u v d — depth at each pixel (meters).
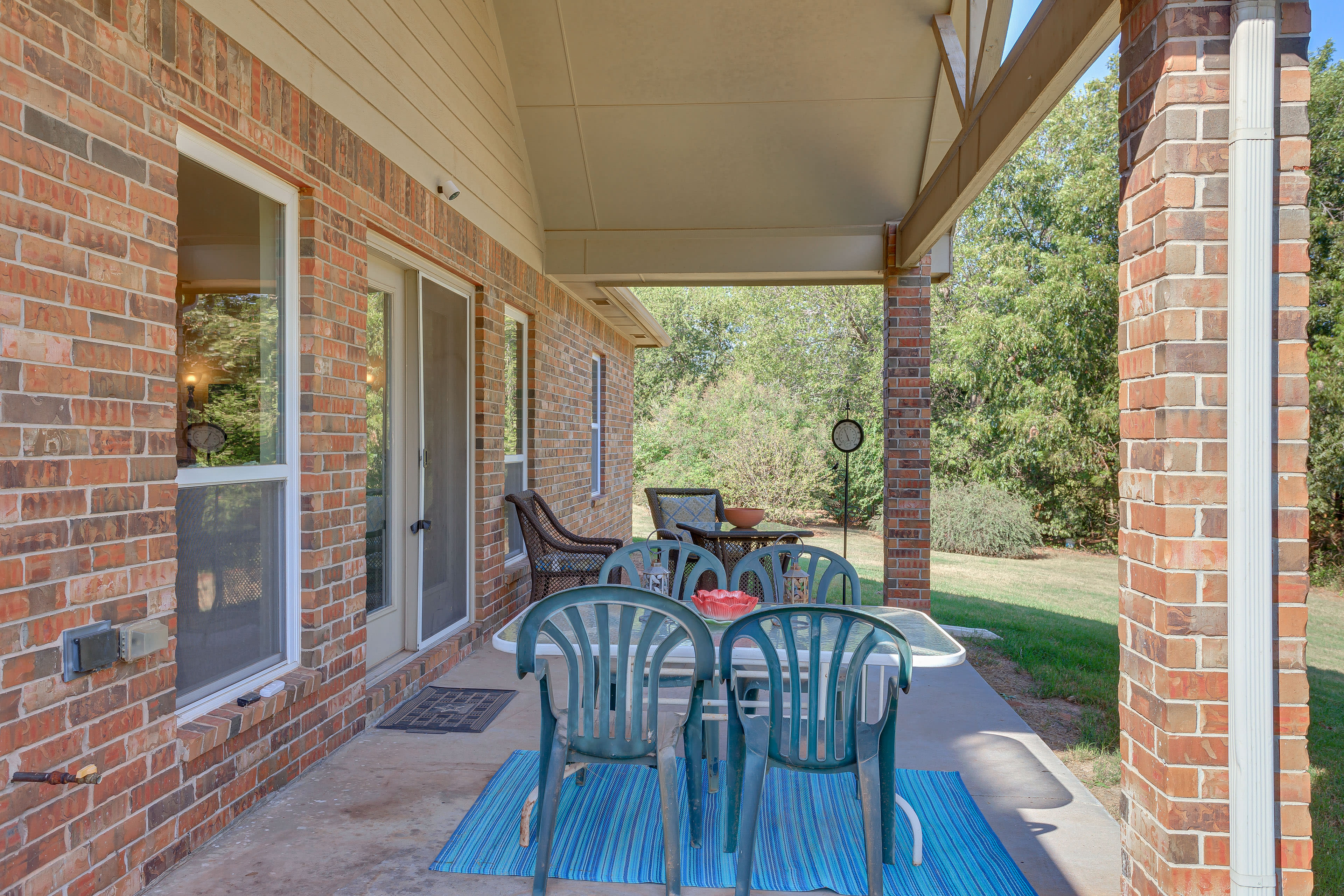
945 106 6.07
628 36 5.85
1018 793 3.50
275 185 3.33
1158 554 2.22
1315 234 11.52
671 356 22.30
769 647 2.68
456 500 5.49
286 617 3.46
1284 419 2.16
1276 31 2.15
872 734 2.75
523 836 2.93
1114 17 2.74
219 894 2.56
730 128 6.36
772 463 17.36
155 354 2.53
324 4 3.58
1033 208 16.08
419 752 3.78
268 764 3.25
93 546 2.29
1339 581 10.77
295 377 3.46
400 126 4.37
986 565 12.86
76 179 2.22
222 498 3.04
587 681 2.71
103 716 2.35
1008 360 15.26
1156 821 2.25
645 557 4.18
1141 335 2.34
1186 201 2.17
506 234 6.16
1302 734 2.15
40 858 2.14
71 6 2.20
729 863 2.85
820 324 19.11
